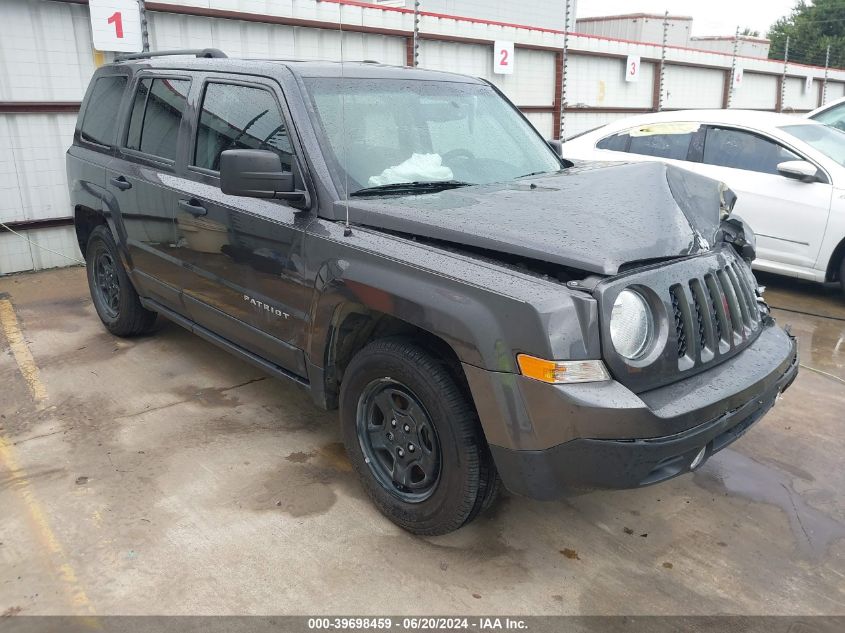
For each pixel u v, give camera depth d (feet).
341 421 10.52
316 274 10.20
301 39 28.09
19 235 23.47
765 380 9.16
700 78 54.70
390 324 10.19
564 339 7.72
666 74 50.93
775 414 13.94
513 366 7.96
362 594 8.72
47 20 22.49
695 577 9.19
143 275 15.06
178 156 13.56
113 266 16.71
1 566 9.11
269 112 11.47
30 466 11.52
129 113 15.43
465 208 9.68
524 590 8.87
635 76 47.09
